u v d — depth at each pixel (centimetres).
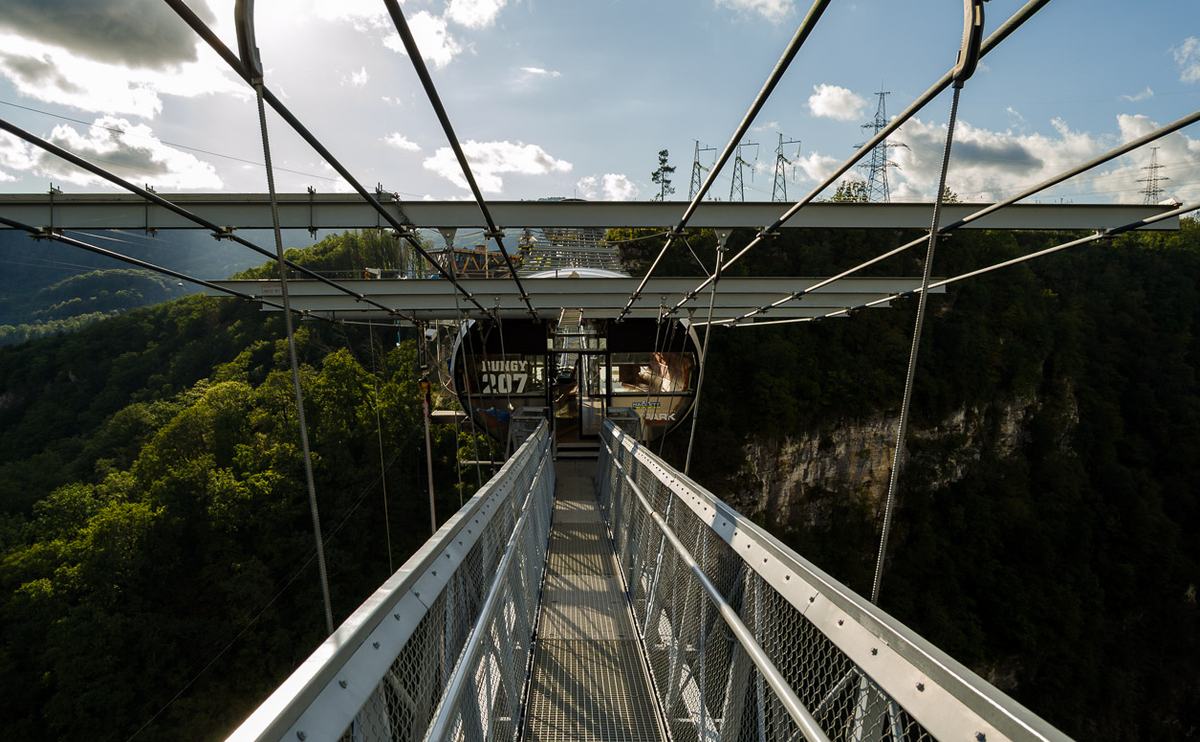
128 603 3052
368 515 3762
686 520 440
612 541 832
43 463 5497
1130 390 6050
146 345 7612
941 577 4984
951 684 130
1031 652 4734
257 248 468
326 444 3975
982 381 5347
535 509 702
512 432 1299
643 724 393
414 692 216
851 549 4869
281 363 5984
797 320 1250
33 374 7394
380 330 6388
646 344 1412
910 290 907
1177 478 5678
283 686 132
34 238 414
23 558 3136
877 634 167
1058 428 5766
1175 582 5122
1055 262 6438
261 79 221
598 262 2620
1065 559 5203
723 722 295
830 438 4909
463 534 308
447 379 1706
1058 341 5888
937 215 224
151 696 2812
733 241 5344
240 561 3322
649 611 493
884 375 5109
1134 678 4831
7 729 2656
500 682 355
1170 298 6444
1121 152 276
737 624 267
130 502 3816
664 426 1438
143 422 5494
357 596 3556
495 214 783
